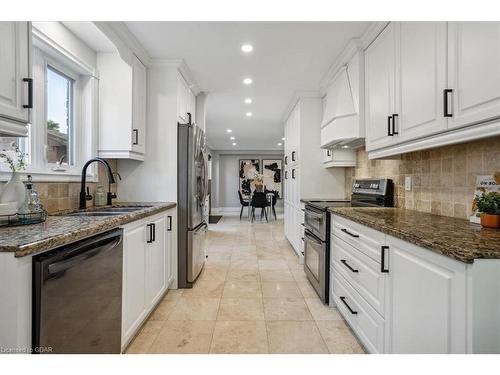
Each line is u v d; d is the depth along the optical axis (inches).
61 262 41.3
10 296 35.5
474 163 62.4
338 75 114.2
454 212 68.2
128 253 67.3
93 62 95.3
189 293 104.6
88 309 49.5
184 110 125.0
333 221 90.9
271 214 372.2
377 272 58.8
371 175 117.2
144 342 71.9
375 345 59.6
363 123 96.7
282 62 113.4
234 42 98.0
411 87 64.8
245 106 177.0
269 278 121.1
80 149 93.6
